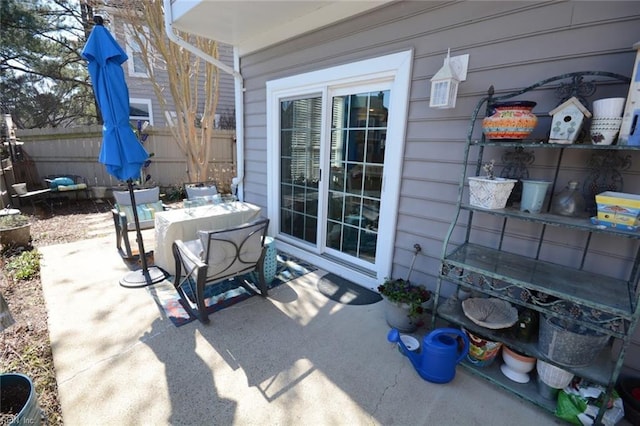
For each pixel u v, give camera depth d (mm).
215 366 1891
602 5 1626
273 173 3969
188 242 2754
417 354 1968
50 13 8164
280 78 3531
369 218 3000
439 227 2443
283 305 2613
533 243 2025
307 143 3463
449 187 2336
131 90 7941
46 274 3047
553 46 1800
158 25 5223
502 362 1944
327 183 3318
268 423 1533
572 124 1524
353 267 3146
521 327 1787
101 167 6844
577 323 1494
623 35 1596
